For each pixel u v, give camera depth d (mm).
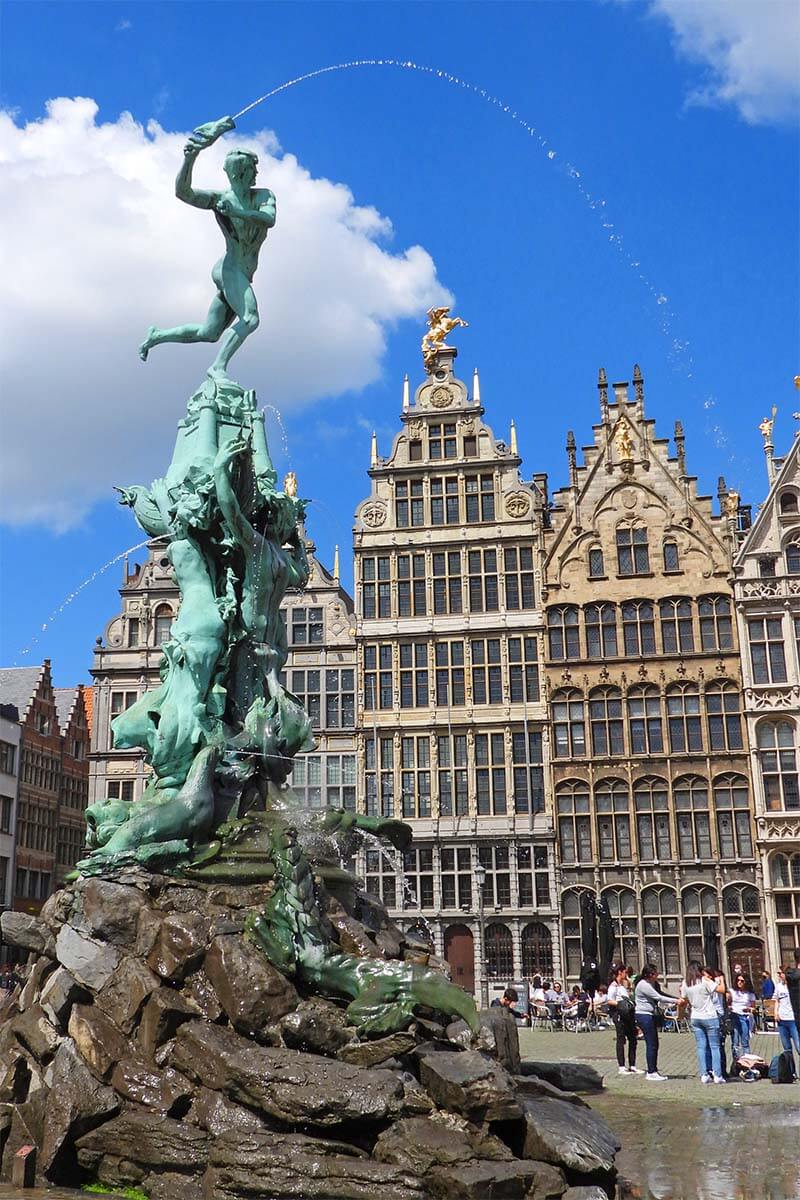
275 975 16859
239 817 21594
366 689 59031
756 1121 18703
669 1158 15477
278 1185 13289
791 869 53031
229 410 26344
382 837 24562
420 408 62500
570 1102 17062
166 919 17828
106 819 22188
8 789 70375
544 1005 44469
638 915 54062
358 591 60469
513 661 58375
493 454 61031
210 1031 16125
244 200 26641
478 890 53375
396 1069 15203
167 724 22641
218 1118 14656
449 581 59938
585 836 55688
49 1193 14375
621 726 56531
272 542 25469
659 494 58844
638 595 57750
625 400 60688
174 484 25469
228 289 26812
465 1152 13422
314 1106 14078
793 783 53844
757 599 56000
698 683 56125
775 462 57938
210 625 23828
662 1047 33656
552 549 59344
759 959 52750
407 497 61281
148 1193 14219
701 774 55094
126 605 62906
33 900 72750
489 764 57312
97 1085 15859
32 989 18766
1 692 76188
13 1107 15758
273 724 23422
